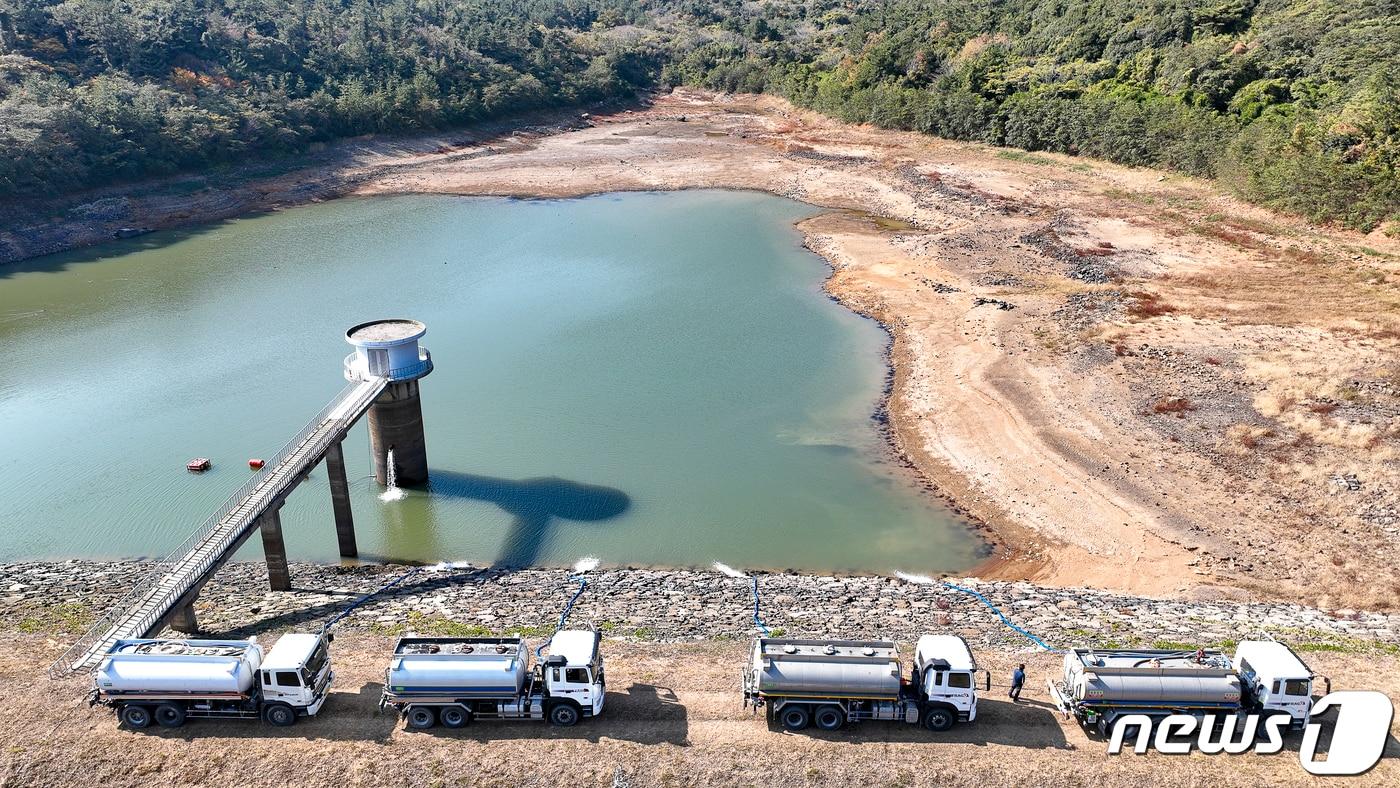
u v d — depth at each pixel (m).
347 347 76.88
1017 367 69.00
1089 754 29.44
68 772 29.20
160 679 29.86
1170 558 47.22
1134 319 76.31
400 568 47.38
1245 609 41.56
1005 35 184.62
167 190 122.06
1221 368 66.44
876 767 29.06
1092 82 149.38
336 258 102.38
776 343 77.25
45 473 56.84
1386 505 49.53
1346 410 59.09
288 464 44.50
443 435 61.72
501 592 43.31
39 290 92.00
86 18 139.00
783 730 30.70
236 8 170.12
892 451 59.69
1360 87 112.81
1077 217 108.00
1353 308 76.88
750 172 138.38
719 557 48.72
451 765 29.25
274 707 30.64
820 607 41.66
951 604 42.25
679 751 29.78
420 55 178.62
